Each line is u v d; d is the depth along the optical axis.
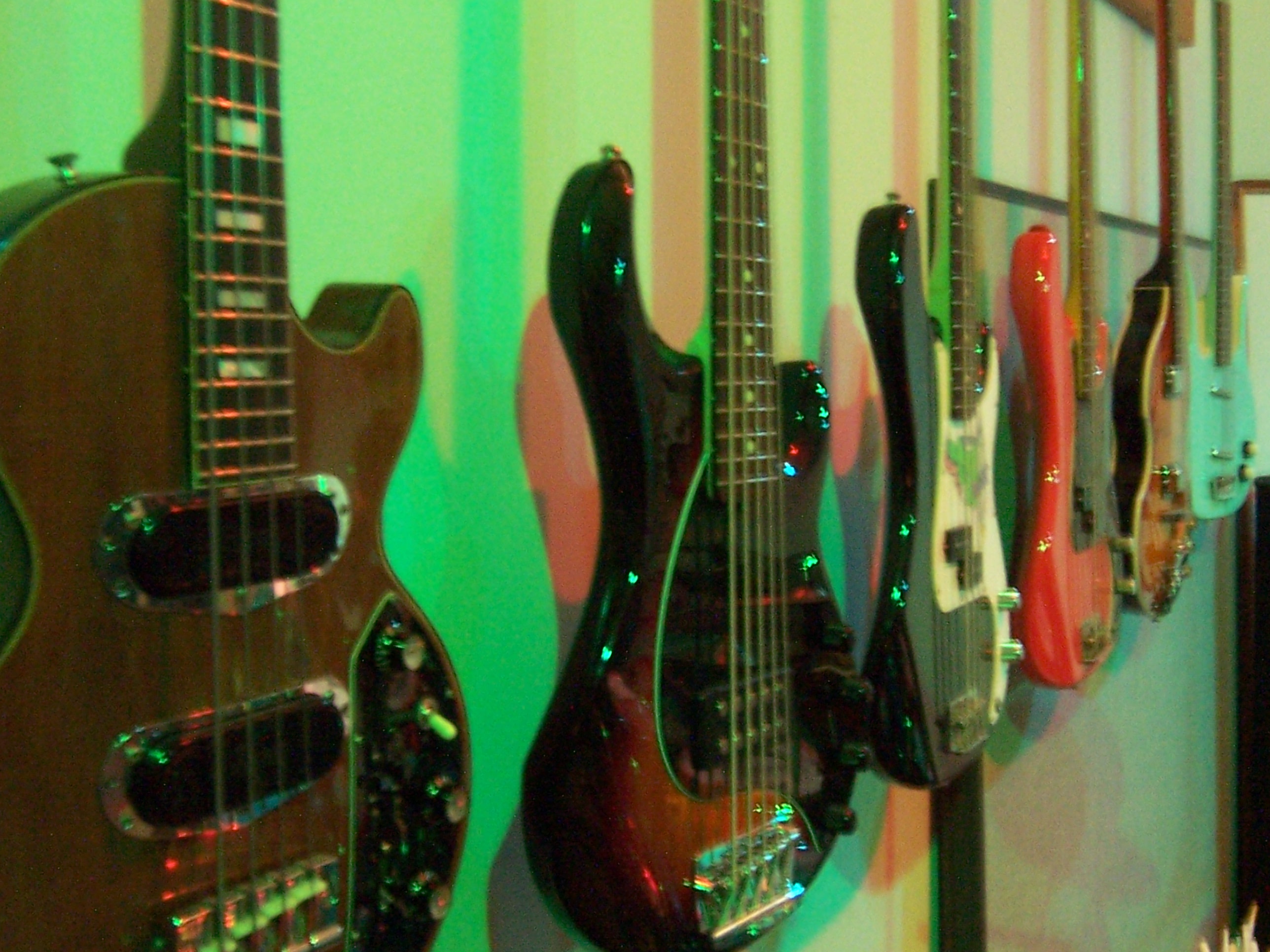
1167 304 1.46
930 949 1.29
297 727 0.49
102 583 0.43
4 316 0.40
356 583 0.53
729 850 0.73
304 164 0.63
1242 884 2.24
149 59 0.57
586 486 0.81
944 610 0.98
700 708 0.71
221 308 0.46
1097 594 1.29
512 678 0.76
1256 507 2.15
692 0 0.89
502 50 0.74
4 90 0.52
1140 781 1.82
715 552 0.72
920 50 1.21
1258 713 2.19
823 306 1.08
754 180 0.74
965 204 1.00
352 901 0.52
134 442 0.44
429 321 0.71
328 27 0.64
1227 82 1.74
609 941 0.67
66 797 0.42
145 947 0.44
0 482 0.40
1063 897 1.56
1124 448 1.42
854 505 1.12
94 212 0.42
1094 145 1.29
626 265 0.64
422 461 0.70
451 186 0.72
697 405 0.70
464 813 0.57
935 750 0.96
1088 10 1.26
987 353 1.07
